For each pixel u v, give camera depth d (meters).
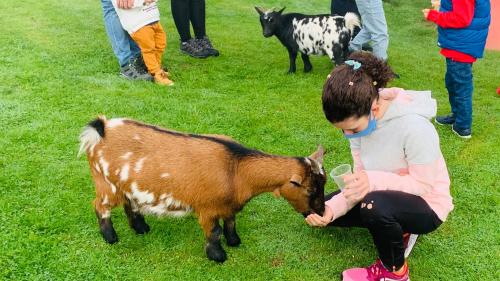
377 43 6.72
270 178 3.22
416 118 2.93
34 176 4.12
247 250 3.56
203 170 3.18
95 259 3.38
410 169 2.99
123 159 3.24
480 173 4.52
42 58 6.43
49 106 5.22
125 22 5.76
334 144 4.93
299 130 5.16
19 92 5.47
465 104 4.98
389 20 9.78
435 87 6.47
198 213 3.32
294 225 3.82
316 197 3.25
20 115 4.98
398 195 3.00
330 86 2.75
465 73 4.87
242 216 3.89
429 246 3.64
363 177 3.00
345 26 6.25
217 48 7.42
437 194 3.05
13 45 6.79
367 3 6.49
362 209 3.04
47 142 4.58
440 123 5.39
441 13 4.77
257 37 8.06
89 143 3.31
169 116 5.23
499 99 6.12
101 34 7.51
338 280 3.34
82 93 5.57
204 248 3.54
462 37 4.73
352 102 2.71
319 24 6.31
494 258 3.54
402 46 8.26
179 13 6.82
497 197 4.17
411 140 2.90
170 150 3.22
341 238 3.71
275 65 6.94
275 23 6.48
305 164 3.20
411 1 10.96
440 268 3.45
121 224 3.73
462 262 3.51
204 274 3.34
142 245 3.55
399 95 2.96
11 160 4.29
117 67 6.40
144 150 3.23
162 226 3.72
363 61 2.79
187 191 3.21
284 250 3.58
